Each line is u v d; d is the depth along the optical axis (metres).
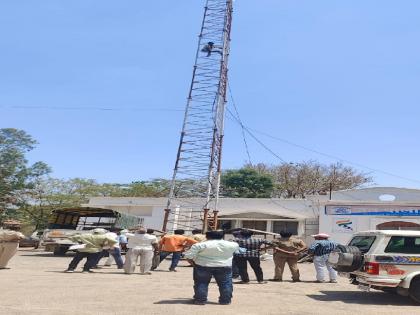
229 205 34.72
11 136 36.66
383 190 32.91
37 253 23.98
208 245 8.49
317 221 31.98
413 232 9.84
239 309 8.03
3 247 13.66
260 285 12.40
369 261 9.58
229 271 8.56
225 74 29.91
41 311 7.11
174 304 8.23
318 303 9.35
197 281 8.50
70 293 9.15
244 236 13.17
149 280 12.28
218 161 28.75
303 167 54.69
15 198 37.47
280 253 13.90
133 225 26.42
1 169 36.09
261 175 52.09
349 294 11.02
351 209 29.58
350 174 53.50
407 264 9.50
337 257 10.00
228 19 30.59
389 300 10.05
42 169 37.56
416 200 32.16
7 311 7.00
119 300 8.52
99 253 13.98
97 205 37.38
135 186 49.66
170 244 15.68
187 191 36.62
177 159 29.19
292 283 13.38
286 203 33.50
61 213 23.48
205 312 7.50
